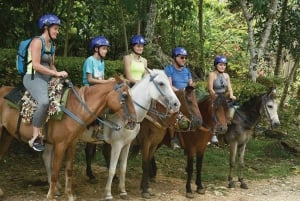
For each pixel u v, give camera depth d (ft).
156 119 22.99
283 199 25.30
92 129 22.67
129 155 25.73
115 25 42.29
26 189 23.77
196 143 24.59
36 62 19.40
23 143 30.78
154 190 25.36
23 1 36.29
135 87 22.84
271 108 26.78
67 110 20.51
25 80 20.27
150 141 23.62
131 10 33.81
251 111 27.14
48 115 20.18
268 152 36.96
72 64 29.50
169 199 23.91
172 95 21.84
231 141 26.84
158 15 45.34
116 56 43.04
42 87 20.06
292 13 43.45
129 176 27.78
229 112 25.30
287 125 46.06
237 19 57.52
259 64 42.37
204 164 32.37
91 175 25.86
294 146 38.83
